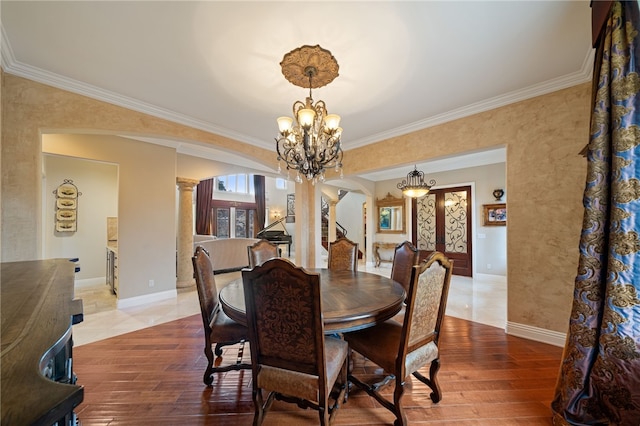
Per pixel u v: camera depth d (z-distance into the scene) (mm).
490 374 2137
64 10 1733
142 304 4090
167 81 2602
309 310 1309
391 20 1847
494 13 1791
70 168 5168
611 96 1469
